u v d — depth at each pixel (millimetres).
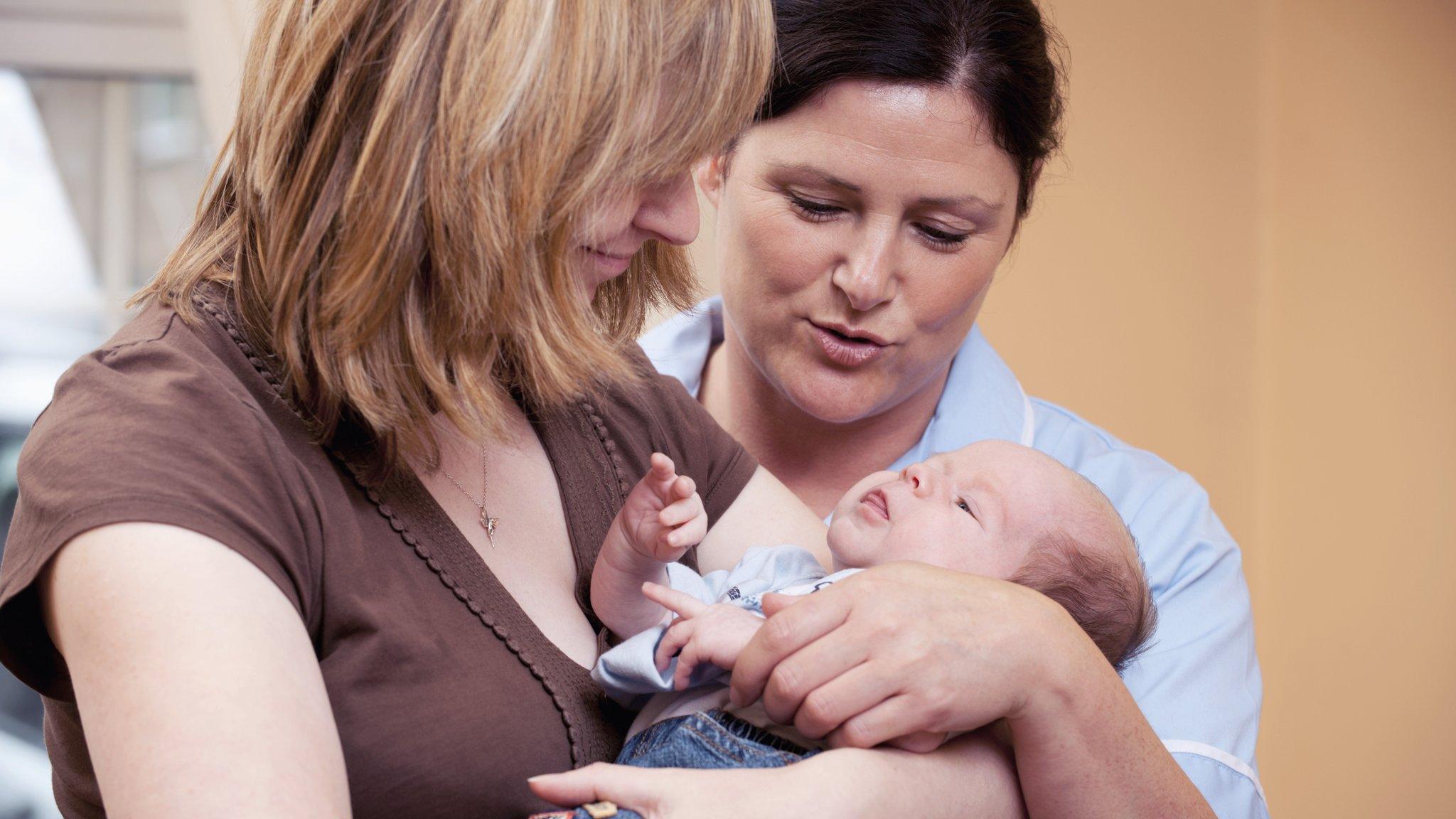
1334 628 2773
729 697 1085
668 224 1031
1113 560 1260
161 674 744
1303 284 2744
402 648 924
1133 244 2701
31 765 2922
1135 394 2721
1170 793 1039
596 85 915
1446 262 2688
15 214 3121
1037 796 1023
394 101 895
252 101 980
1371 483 2750
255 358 957
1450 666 2695
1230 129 2717
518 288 938
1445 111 2682
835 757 946
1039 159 1425
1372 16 2697
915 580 1017
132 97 3154
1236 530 2768
